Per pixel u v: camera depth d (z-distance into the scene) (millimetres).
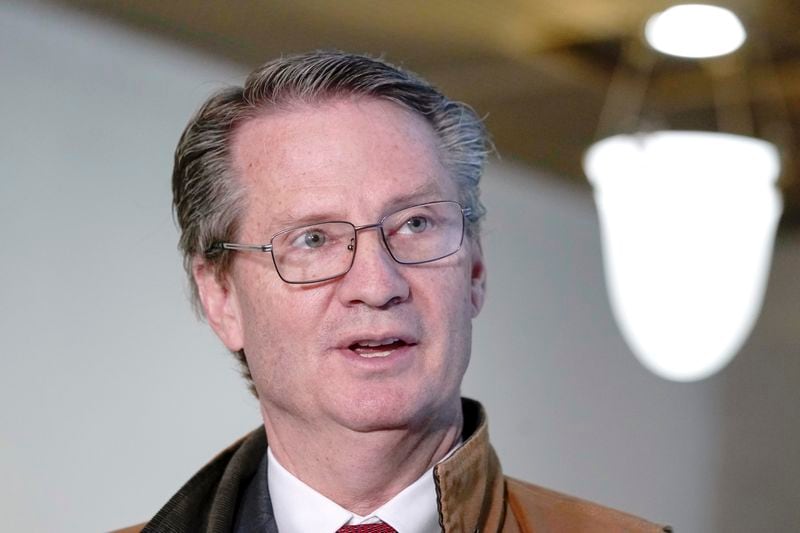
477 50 5043
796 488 8586
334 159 2289
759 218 4148
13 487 4324
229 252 2439
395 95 2375
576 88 5547
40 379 4434
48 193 4504
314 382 2260
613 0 4523
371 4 4531
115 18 4727
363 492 2336
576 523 2486
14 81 4414
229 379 5176
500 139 6504
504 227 6922
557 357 7289
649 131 4348
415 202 2301
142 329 4812
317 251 2287
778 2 4504
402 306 2236
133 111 4840
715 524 8781
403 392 2223
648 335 4238
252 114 2406
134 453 4746
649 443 8133
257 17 4699
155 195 4914
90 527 4574
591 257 7695
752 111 5832
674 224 4137
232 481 2541
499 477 2496
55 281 4512
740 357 8992
